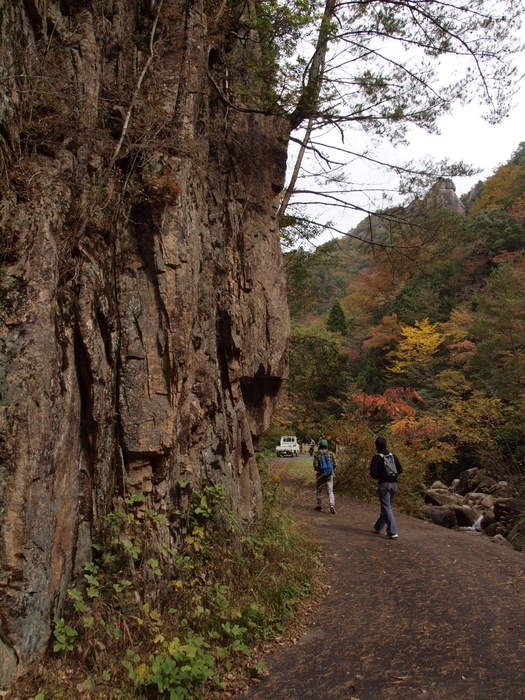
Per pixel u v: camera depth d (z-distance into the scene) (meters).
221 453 6.64
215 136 8.08
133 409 5.09
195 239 6.07
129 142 5.70
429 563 7.43
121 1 6.30
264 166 8.92
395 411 22.11
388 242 12.23
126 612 4.36
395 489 9.35
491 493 20.19
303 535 8.12
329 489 11.56
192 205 6.16
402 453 16.80
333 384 18.73
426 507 16.98
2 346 3.86
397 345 35.22
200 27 7.10
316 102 9.22
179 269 5.64
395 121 10.31
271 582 5.77
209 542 5.80
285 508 9.43
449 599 5.89
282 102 8.70
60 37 5.25
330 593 6.22
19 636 3.53
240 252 8.09
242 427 7.57
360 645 4.77
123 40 6.20
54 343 4.13
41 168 4.59
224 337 7.48
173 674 3.83
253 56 9.08
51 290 4.18
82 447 4.61
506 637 4.82
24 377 3.85
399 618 5.36
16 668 3.46
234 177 8.30
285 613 5.41
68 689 3.57
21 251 4.13
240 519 6.60
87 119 5.15
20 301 4.02
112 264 5.33
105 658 3.94
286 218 13.30
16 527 3.63
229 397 7.45
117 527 4.61
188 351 5.68
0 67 4.37
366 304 44.50
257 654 4.70
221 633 4.73
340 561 7.48
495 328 21.70
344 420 17.39
